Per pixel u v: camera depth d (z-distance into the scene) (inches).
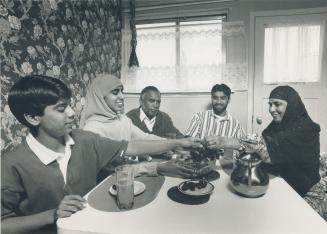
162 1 115.5
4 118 55.4
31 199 42.6
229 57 112.6
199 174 49.8
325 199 56.2
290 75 111.2
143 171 50.9
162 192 43.3
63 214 36.2
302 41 108.3
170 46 115.6
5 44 56.1
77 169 46.6
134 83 120.0
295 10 106.4
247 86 113.3
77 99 84.2
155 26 117.0
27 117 42.0
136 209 37.9
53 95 40.6
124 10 119.0
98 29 98.7
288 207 37.4
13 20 58.2
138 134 79.6
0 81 54.7
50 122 41.7
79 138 49.7
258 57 111.7
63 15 77.0
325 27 105.4
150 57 117.7
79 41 85.4
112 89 74.4
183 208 37.8
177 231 32.0
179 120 119.1
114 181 48.6
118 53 117.8
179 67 116.0
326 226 32.6
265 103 113.4
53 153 43.6
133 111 100.7
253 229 32.1
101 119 73.6
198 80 115.6
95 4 96.2
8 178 39.7
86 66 89.9
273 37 110.0
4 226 36.0
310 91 110.3
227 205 38.4
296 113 59.3
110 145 52.7
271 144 54.1
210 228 32.5
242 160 41.5
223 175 50.3
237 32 110.9
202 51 113.8
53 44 72.3
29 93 40.0
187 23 116.3
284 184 45.1
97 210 37.8
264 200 39.6
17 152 41.8
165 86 118.0
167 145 55.6
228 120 98.5
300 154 55.4
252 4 109.7
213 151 55.3
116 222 34.5
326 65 107.4
